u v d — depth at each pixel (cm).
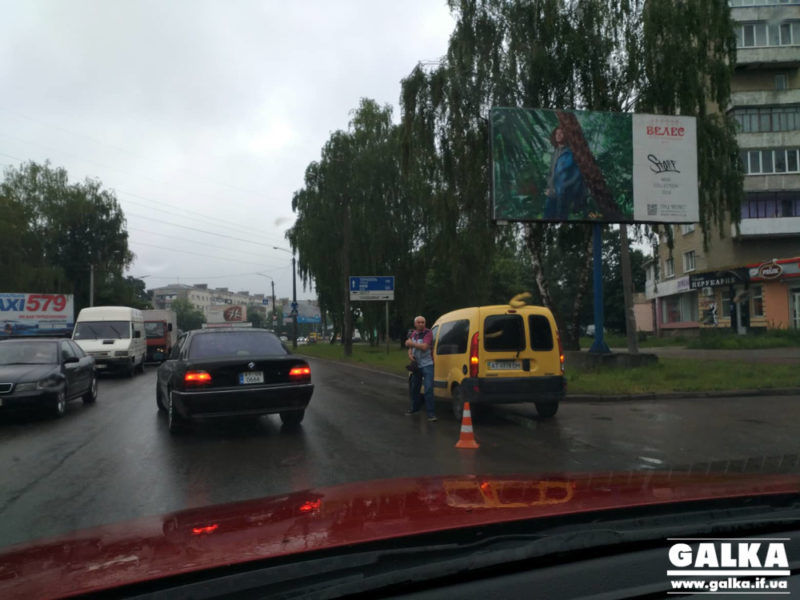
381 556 175
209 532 205
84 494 557
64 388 1081
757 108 3297
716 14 1847
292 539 188
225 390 806
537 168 1570
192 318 13112
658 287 4406
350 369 2319
